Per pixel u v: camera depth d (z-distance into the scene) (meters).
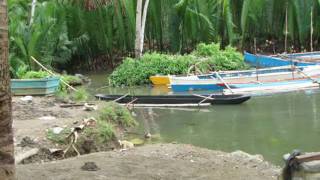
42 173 7.02
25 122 11.11
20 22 22.08
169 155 8.41
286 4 28.06
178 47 27.52
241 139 11.23
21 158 8.55
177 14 26.91
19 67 19.89
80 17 25.98
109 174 7.05
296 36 28.80
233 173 7.40
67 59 25.72
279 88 17.89
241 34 28.36
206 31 26.67
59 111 12.55
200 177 7.13
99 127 10.51
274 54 26.73
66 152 9.38
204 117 13.82
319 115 13.43
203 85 18.30
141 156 8.22
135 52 25.42
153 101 15.63
